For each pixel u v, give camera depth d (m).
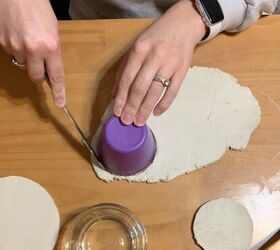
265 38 0.89
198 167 0.80
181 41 0.82
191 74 0.86
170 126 0.83
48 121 0.84
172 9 0.85
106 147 0.76
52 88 0.77
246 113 0.83
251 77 0.86
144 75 0.76
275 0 0.91
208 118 0.83
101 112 0.84
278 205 0.77
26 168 0.81
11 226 0.76
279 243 0.72
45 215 0.77
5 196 0.78
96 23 0.91
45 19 0.75
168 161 0.81
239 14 0.85
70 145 0.82
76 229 0.75
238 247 0.74
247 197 0.78
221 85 0.85
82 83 0.87
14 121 0.84
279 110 0.83
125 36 0.90
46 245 0.75
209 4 0.83
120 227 0.75
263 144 0.81
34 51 0.72
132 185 0.79
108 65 0.88
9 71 0.88
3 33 0.76
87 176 0.80
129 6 1.00
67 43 0.89
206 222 0.76
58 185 0.80
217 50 0.88
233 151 0.81
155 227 0.76
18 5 0.75
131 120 0.76
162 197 0.78
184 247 0.75
